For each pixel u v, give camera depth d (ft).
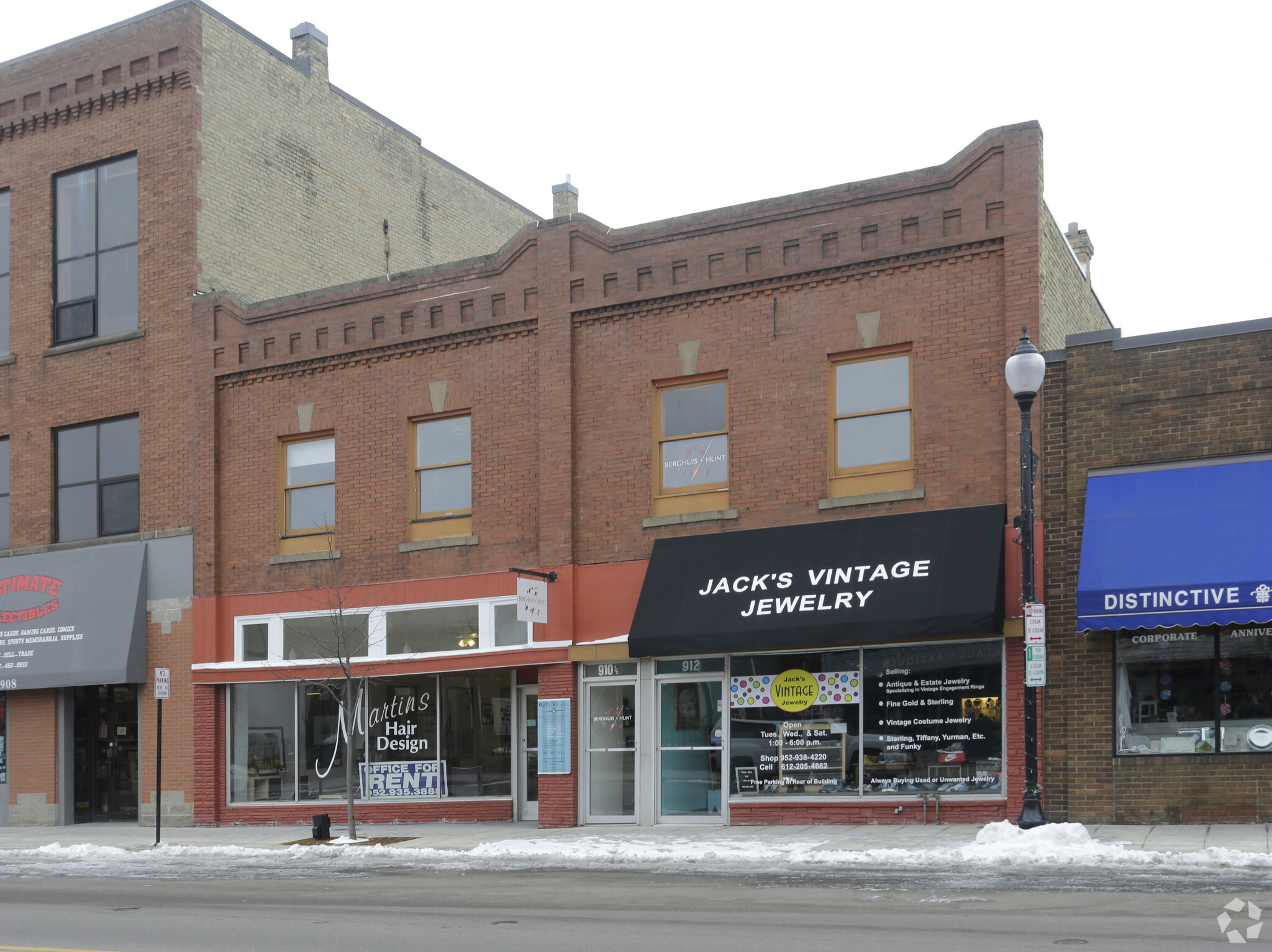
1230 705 57.98
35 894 50.72
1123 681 59.82
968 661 62.85
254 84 94.63
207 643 84.28
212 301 86.79
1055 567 61.46
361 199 104.99
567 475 73.56
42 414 92.89
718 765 68.74
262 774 82.79
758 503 68.90
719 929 35.35
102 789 88.84
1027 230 63.26
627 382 73.10
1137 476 60.13
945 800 62.23
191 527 86.02
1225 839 51.39
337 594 75.51
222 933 37.99
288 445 84.58
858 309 67.46
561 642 72.49
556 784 72.02
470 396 78.13
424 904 43.52
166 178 89.35
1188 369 60.03
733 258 70.59
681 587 68.64
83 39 93.25
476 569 76.89
